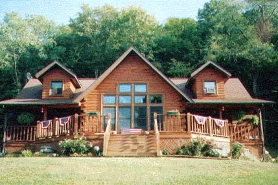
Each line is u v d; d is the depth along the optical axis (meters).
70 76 24.83
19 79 40.62
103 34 46.50
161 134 19.17
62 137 19.58
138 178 11.30
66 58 45.44
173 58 45.53
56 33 51.38
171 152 18.62
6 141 22.42
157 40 47.19
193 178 11.43
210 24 47.66
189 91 25.81
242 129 22.97
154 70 23.44
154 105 23.23
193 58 45.75
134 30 45.34
